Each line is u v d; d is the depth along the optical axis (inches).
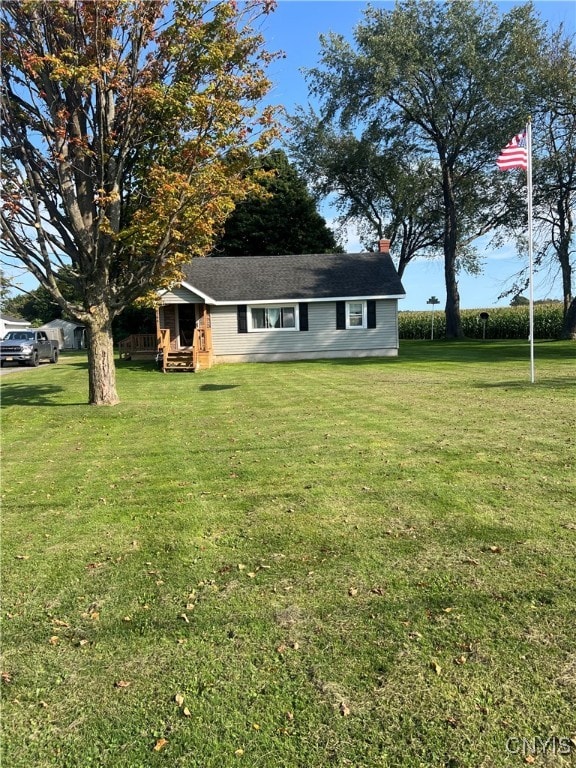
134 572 151.7
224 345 932.0
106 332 440.8
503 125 1113.4
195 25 370.0
